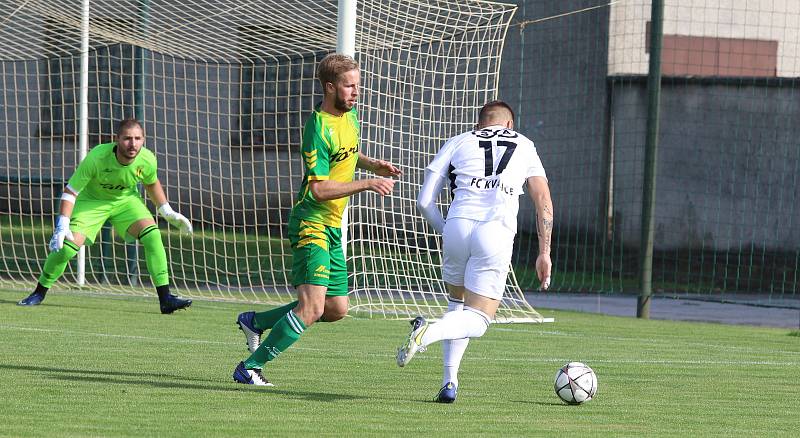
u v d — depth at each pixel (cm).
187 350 2666
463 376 2395
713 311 4847
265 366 2438
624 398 2138
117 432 1619
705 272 5778
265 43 4584
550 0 6031
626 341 3331
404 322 3675
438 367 2495
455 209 1883
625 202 5881
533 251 5997
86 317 3381
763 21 6225
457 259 1878
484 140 1909
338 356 2662
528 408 1956
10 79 6091
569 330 3641
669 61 6225
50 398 1905
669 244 5841
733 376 2550
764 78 5712
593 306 4847
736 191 5759
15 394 1938
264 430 1661
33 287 4444
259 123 6119
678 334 3653
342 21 3606
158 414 1775
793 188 5656
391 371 2411
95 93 6078
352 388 2139
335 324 3509
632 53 5978
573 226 5962
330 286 2064
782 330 4009
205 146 6178
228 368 2355
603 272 5406
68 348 2633
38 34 4919
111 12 4525
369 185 1905
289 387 2119
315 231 2000
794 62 6191
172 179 6203
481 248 1844
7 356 2456
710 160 5797
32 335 2877
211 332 3092
